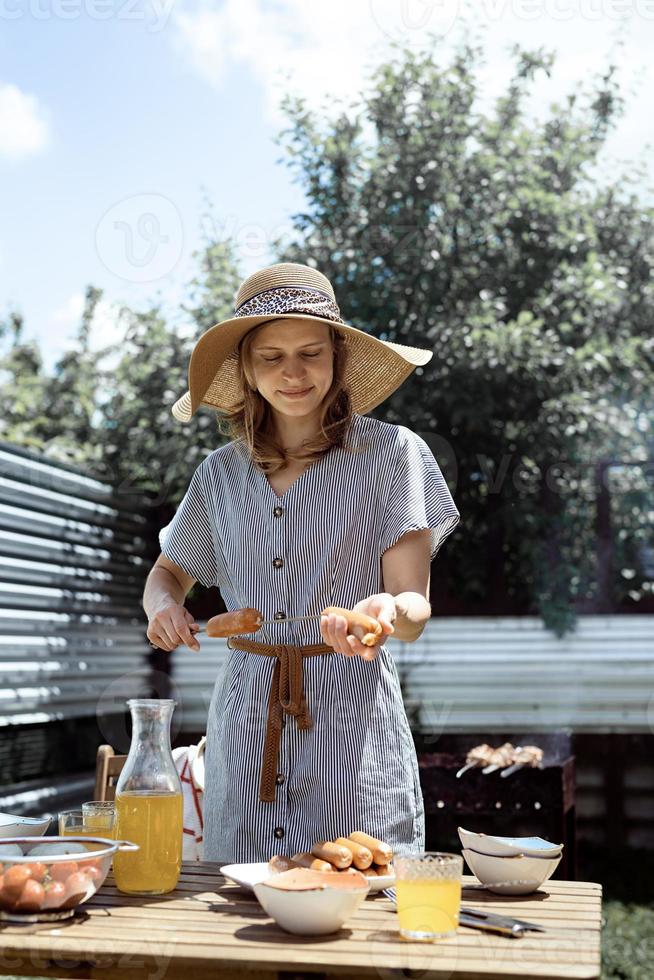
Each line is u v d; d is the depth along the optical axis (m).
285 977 1.34
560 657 5.93
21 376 6.72
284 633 1.94
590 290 5.70
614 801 5.80
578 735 5.88
